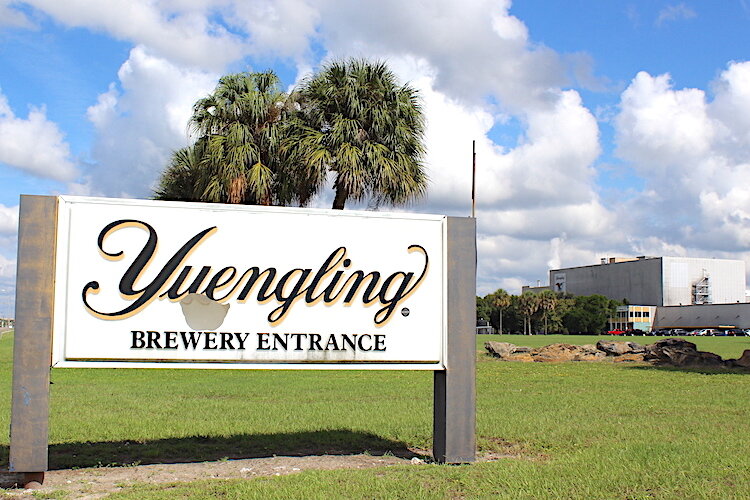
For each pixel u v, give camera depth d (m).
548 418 11.97
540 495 6.76
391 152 19.22
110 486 7.34
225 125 19.42
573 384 18.81
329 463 8.55
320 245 8.38
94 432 10.46
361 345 8.40
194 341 7.99
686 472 7.65
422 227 8.66
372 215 8.55
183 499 6.64
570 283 173.50
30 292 7.42
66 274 7.68
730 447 9.14
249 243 8.21
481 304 140.38
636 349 31.16
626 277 156.88
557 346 31.95
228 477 7.79
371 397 15.34
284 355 8.20
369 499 6.66
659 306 144.00
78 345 7.68
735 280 152.88
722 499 6.56
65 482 7.51
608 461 8.22
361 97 19.05
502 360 31.33
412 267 8.61
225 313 8.09
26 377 7.33
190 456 8.95
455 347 8.58
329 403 14.12
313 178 18.80
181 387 17.41
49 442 9.76
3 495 6.97
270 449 9.38
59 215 7.66
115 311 7.80
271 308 8.20
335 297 8.38
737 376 21.59
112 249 7.85
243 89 19.59
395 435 10.43
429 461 8.66
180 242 8.04
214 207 8.15
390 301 8.51
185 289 8.01
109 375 21.12
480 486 7.12
